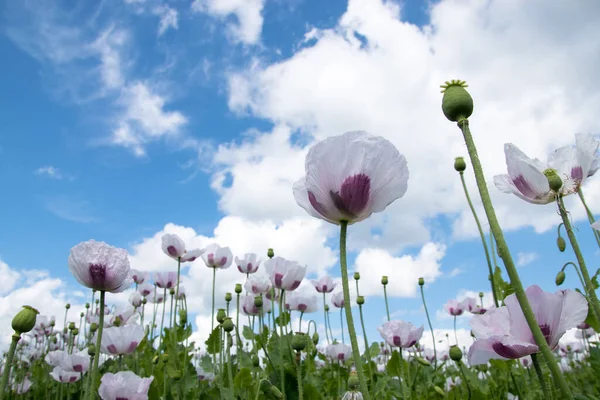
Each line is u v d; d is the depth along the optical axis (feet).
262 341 2.82
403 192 1.14
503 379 2.89
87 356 3.37
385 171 1.11
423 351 5.06
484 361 1.15
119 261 1.82
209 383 3.83
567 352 6.22
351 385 1.97
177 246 3.76
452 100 0.96
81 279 1.80
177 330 3.71
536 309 1.06
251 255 3.81
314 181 1.12
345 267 1.08
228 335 2.35
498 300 2.09
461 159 2.39
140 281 5.10
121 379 2.26
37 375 4.52
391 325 2.88
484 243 2.23
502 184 1.72
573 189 1.72
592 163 1.74
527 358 2.44
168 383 2.84
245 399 2.37
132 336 2.89
